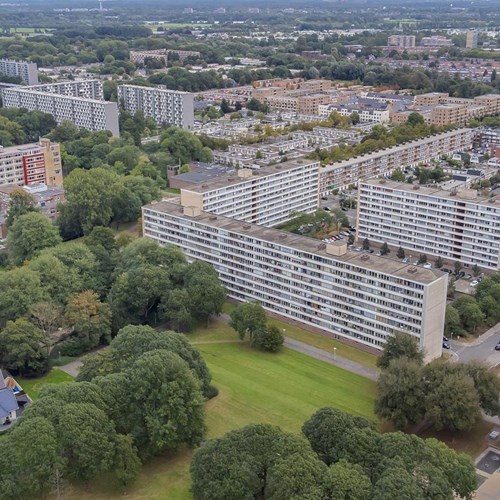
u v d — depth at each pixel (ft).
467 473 604.90
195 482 612.70
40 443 605.31
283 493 567.18
